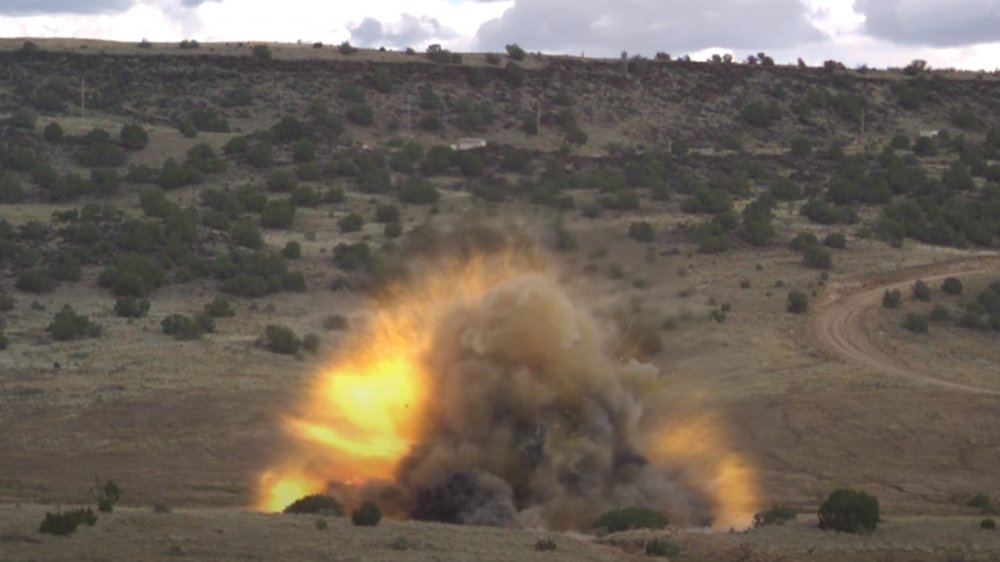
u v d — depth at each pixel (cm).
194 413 15662
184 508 11581
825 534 9600
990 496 13612
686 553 8831
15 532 8394
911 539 9612
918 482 14212
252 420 15338
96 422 15325
